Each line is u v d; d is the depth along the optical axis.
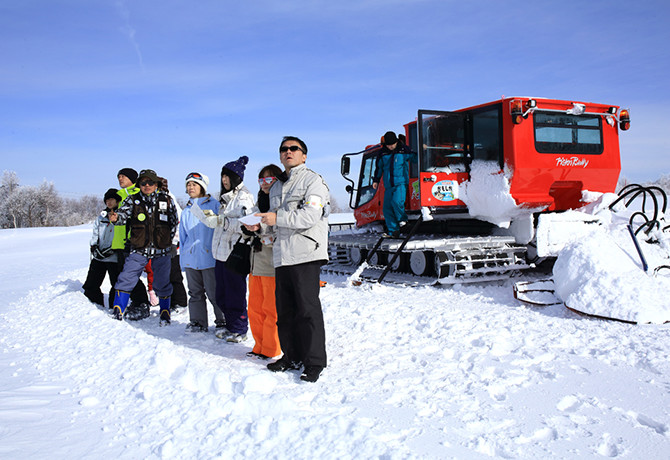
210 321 5.98
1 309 6.79
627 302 5.00
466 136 7.95
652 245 6.11
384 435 2.58
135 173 6.07
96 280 6.97
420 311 5.64
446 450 2.45
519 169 7.25
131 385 3.25
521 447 2.52
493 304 6.05
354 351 4.28
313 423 2.63
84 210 110.50
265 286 4.22
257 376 3.23
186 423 2.68
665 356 3.82
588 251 5.74
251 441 2.47
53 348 4.39
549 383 3.43
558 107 7.50
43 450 2.38
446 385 3.38
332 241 9.88
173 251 6.63
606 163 7.93
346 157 9.59
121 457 2.32
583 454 2.46
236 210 4.62
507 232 7.98
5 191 77.62
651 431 2.71
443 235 9.13
